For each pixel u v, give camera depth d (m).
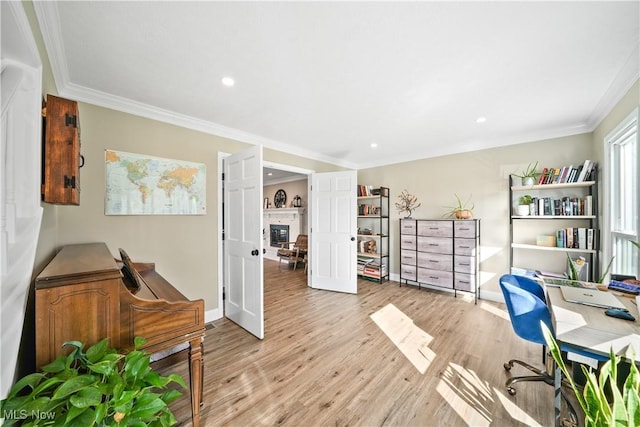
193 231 2.74
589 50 1.57
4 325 0.81
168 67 1.76
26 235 1.04
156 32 1.42
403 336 2.46
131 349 1.14
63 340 0.97
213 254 2.89
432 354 2.13
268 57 1.66
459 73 1.84
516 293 1.69
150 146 2.45
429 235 3.84
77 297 0.99
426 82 1.97
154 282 1.92
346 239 3.92
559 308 1.41
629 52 1.58
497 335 2.48
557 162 3.05
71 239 2.03
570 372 1.67
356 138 3.42
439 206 4.05
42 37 1.30
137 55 1.63
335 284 3.97
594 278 2.64
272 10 1.27
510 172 3.39
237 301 2.74
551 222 3.09
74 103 1.29
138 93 2.14
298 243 5.89
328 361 2.03
